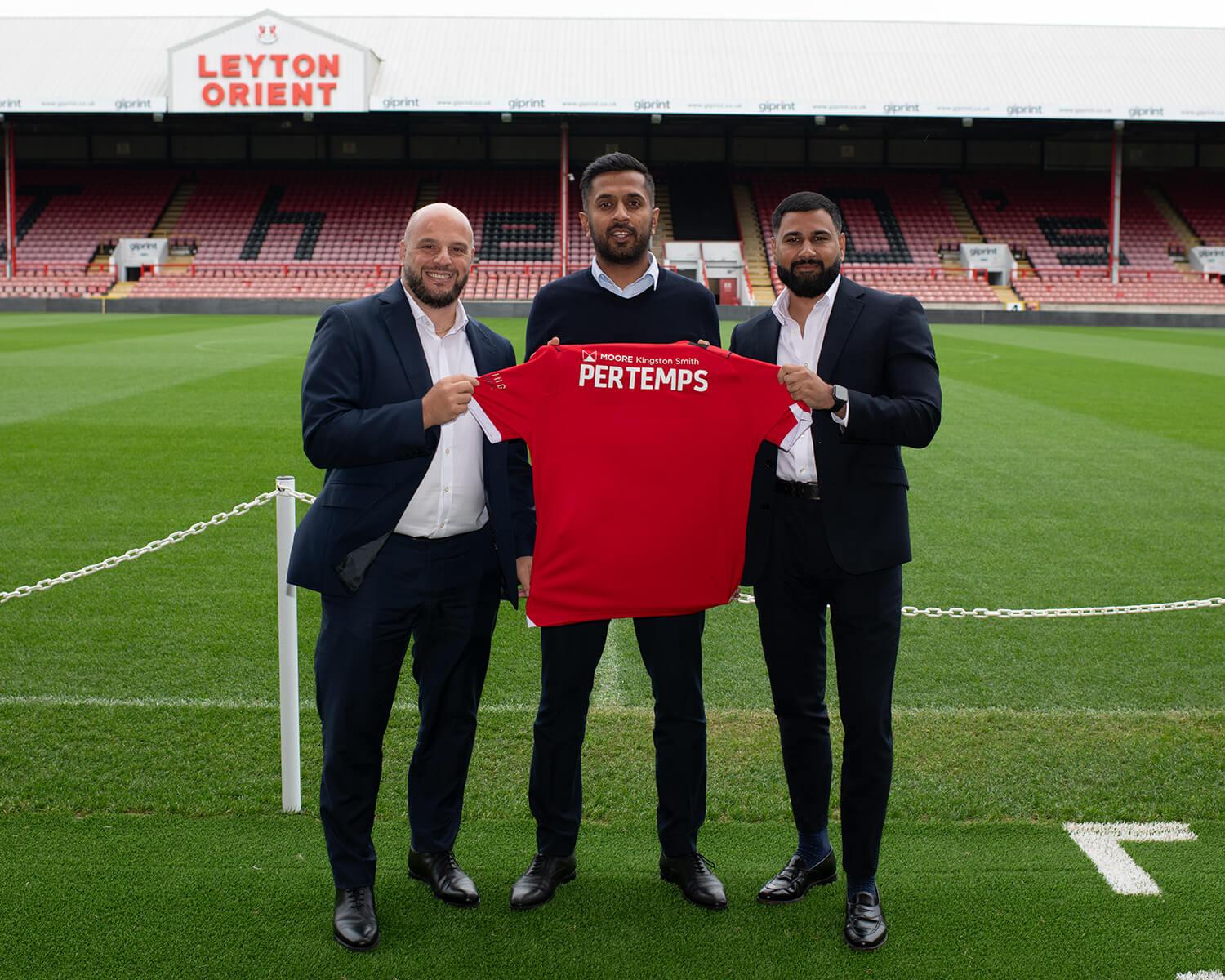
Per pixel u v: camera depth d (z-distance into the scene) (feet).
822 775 8.97
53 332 69.26
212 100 94.53
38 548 19.61
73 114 100.78
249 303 94.58
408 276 8.60
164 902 8.68
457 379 8.01
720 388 8.21
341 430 8.04
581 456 8.29
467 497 8.70
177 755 11.37
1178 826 10.01
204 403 36.76
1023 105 94.22
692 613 8.67
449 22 109.81
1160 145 115.96
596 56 104.63
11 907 8.57
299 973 7.85
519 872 9.29
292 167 114.93
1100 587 18.02
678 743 8.75
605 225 8.46
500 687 13.64
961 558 19.72
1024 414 36.73
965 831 9.95
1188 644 15.26
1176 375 49.21
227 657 14.48
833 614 8.62
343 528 8.43
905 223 108.99
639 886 9.07
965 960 8.05
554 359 8.18
